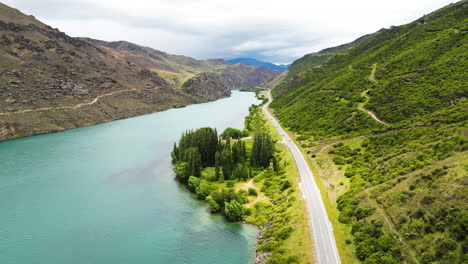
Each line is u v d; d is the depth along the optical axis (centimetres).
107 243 5938
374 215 5084
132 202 7900
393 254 4178
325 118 12850
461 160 5088
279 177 8738
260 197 7819
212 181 9119
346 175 7431
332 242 4991
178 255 5534
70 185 9056
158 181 9512
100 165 11081
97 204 7750
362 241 4691
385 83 12469
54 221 6806
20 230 6372
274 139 12681
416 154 6425
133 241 6019
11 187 8794
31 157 11944
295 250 4966
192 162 9425
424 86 10412
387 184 5725
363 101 12288
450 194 4409
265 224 6469
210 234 6259
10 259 5347
